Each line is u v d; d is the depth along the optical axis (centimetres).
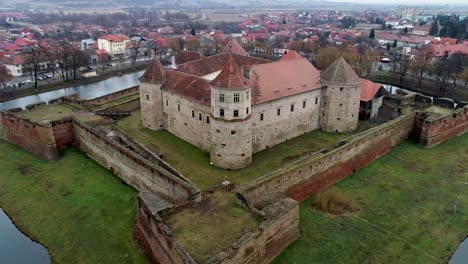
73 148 7869
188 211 4775
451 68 13562
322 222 5453
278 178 5469
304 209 5766
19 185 6512
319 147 7462
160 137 7862
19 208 5919
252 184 5169
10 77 13738
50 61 15425
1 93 12781
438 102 9219
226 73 6134
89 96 13312
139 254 4888
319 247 4956
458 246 5069
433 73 14675
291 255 4806
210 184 6069
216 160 6638
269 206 4869
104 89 14375
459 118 8438
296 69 7931
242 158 6562
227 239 4269
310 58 18862
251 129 6850
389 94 9762
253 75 7156
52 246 5119
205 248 4116
